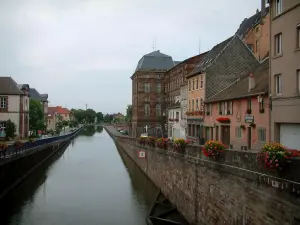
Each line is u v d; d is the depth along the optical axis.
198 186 18.92
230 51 40.47
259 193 12.41
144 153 37.44
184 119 48.78
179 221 20.73
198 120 42.19
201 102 41.12
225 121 34.12
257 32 45.94
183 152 22.14
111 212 24.03
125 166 46.69
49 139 56.53
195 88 43.66
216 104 36.75
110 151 69.12
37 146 44.94
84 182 34.97
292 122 21.66
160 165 29.16
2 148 26.92
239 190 14.02
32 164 40.22
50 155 56.56
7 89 61.03
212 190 16.89
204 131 40.09
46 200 27.48
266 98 25.84
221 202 15.80
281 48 23.03
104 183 34.41
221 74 40.00
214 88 39.84
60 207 25.38
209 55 46.38
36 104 77.00
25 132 66.69
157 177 30.36
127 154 58.34
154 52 82.75
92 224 21.56
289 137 22.36
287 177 10.90
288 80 22.08
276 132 23.64
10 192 28.62
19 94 61.31
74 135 117.62
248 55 40.81
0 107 60.66
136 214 23.59
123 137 66.44
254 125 28.00
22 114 61.84
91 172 41.53
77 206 25.69
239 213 13.99
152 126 78.25
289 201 10.59
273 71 23.84
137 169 43.09
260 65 37.50
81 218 22.80
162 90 78.94
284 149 11.38
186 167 21.17
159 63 79.88
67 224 21.55
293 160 10.68
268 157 11.41
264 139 26.31
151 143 34.09
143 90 78.56
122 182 34.91
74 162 51.25
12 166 29.84
